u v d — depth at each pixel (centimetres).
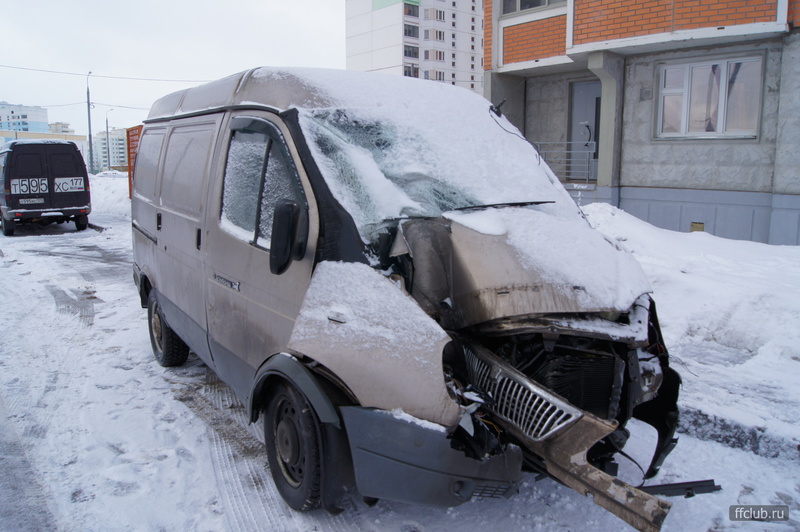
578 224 355
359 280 298
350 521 330
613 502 256
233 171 402
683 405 441
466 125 408
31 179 1667
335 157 336
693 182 1194
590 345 303
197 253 441
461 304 307
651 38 1125
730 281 648
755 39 1077
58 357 608
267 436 352
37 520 329
